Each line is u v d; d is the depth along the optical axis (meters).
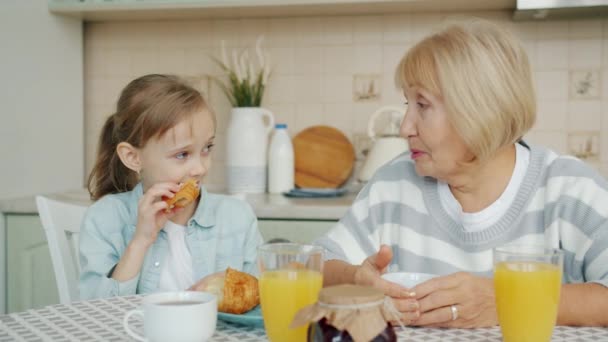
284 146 2.29
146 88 1.35
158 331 0.74
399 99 2.39
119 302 1.03
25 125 2.21
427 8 2.29
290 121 2.46
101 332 0.86
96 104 2.56
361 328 0.60
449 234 1.23
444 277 0.90
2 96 2.10
